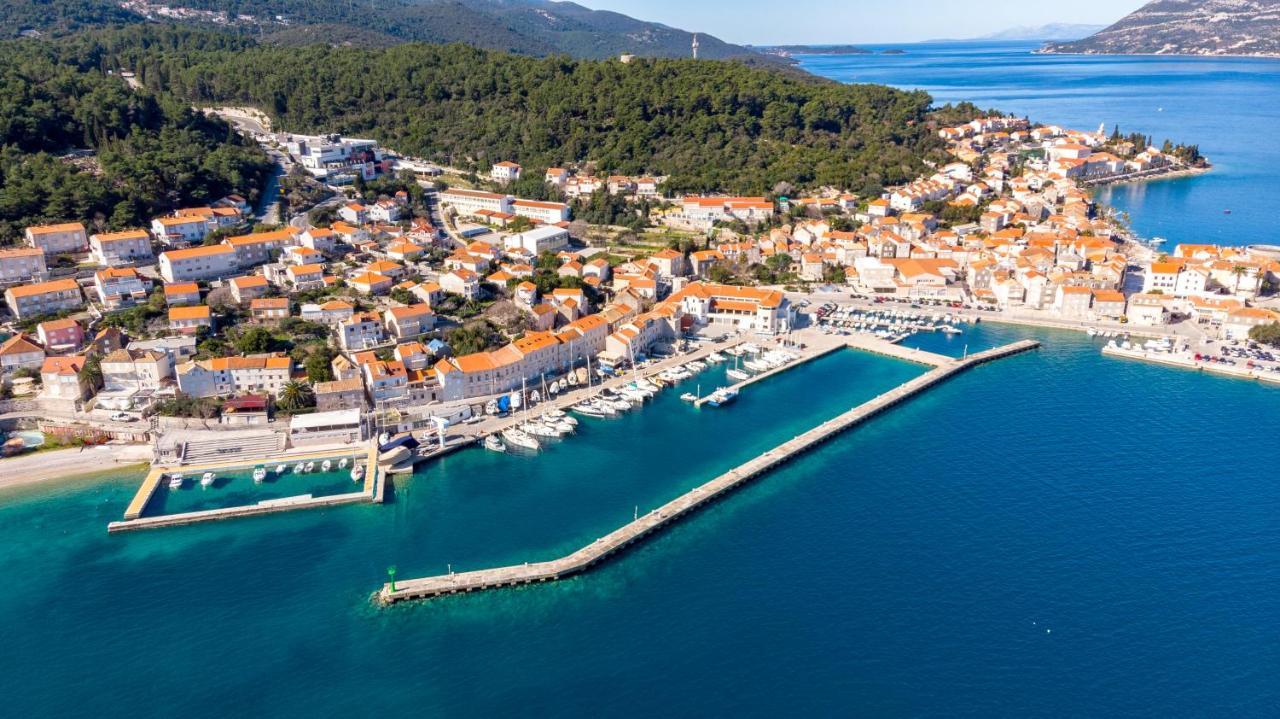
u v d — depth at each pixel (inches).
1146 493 6382.9
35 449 7042.3
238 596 5315.0
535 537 5905.5
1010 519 6067.9
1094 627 4977.9
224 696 4534.9
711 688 4574.3
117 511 6230.3
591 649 4869.6
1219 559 5575.8
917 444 7317.9
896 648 4837.6
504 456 7130.9
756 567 5600.4
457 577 5413.4
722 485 6525.6
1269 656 4746.6
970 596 5255.9
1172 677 4611.2
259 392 7716.5
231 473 6756.9
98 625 5059.1
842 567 5565.9
